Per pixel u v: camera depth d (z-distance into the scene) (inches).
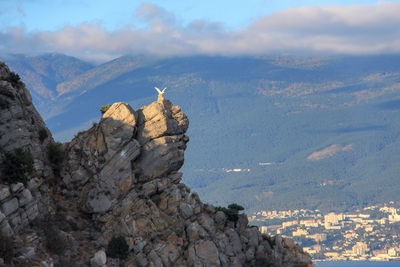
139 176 4384.8
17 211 3476.9
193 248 4217.5
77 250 3752.5
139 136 4429.1
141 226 4175.7
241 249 4527.6
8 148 3767.2
